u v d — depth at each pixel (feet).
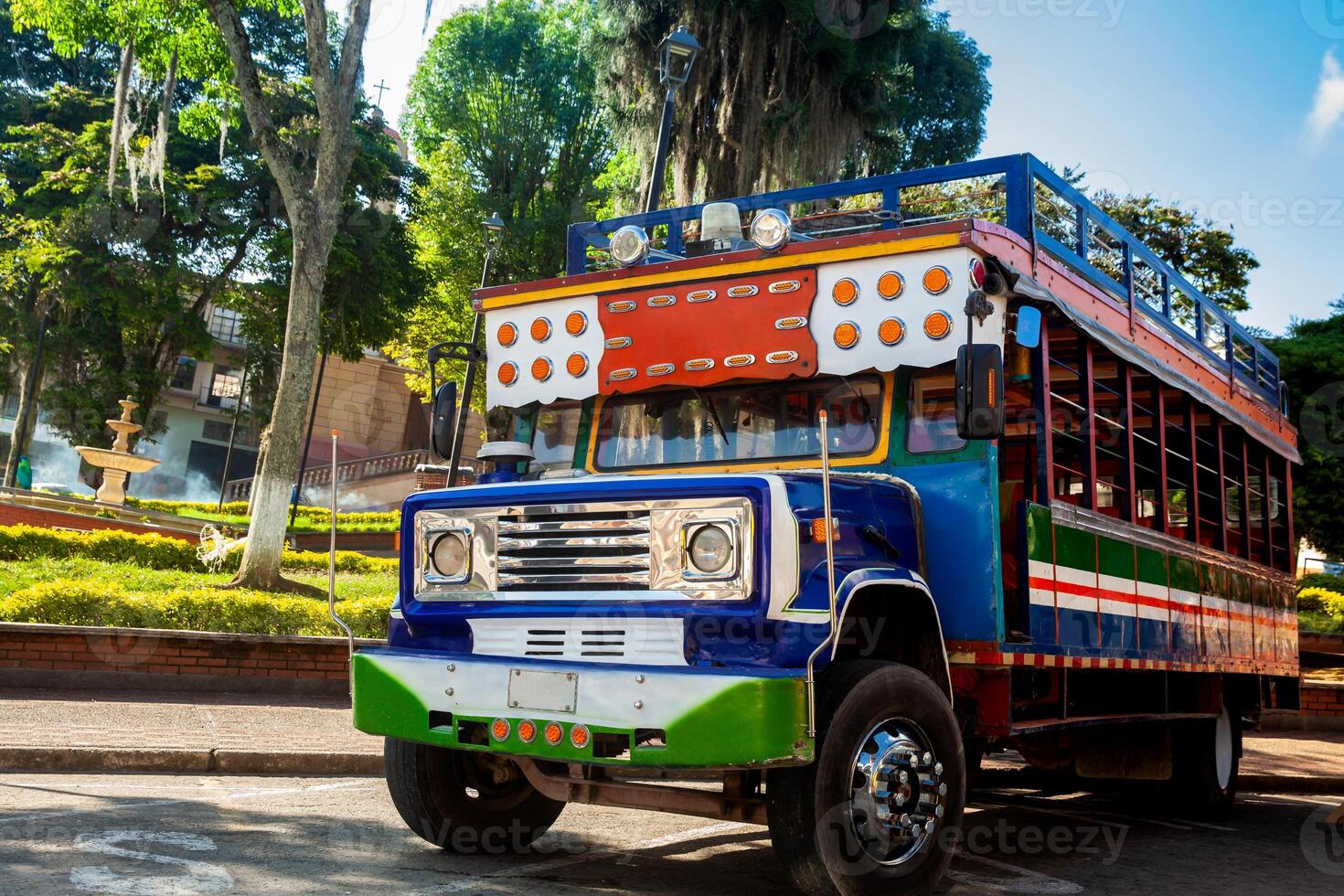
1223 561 31.12
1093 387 24.20
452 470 23.45
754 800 17.60
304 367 61.67
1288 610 37.19
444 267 152.15
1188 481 29.14
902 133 126.62
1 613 41.39
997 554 19.45
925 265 20.10
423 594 19.08
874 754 17.02
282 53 149.07
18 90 156.15
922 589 18.30
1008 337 21.43
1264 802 36.40
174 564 72.54
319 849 19.92
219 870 17.70
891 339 20.16
